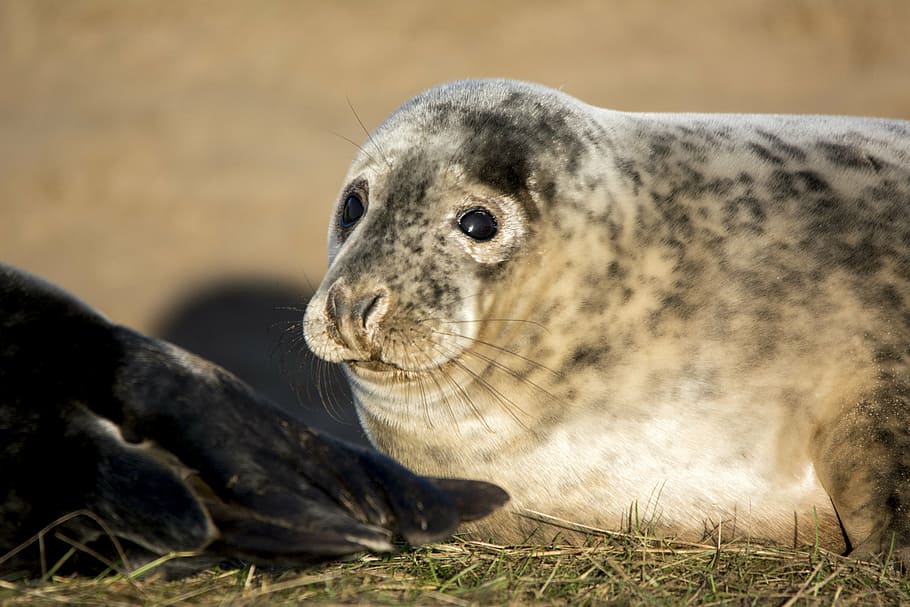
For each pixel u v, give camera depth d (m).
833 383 18.86
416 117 20.45
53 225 64.56
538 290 19.42
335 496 14.59
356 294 18.75
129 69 84.62
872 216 19.81
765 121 21.83
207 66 84.00
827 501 18.86
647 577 16.58
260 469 14.45
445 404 19.61
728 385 19.03
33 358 15.12
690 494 19.06
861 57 84.62
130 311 55.59
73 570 15.11
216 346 50.78
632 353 19.23
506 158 19.53
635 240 19.69
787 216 19.89
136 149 71.69
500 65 81.81
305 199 65.75
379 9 88.75
